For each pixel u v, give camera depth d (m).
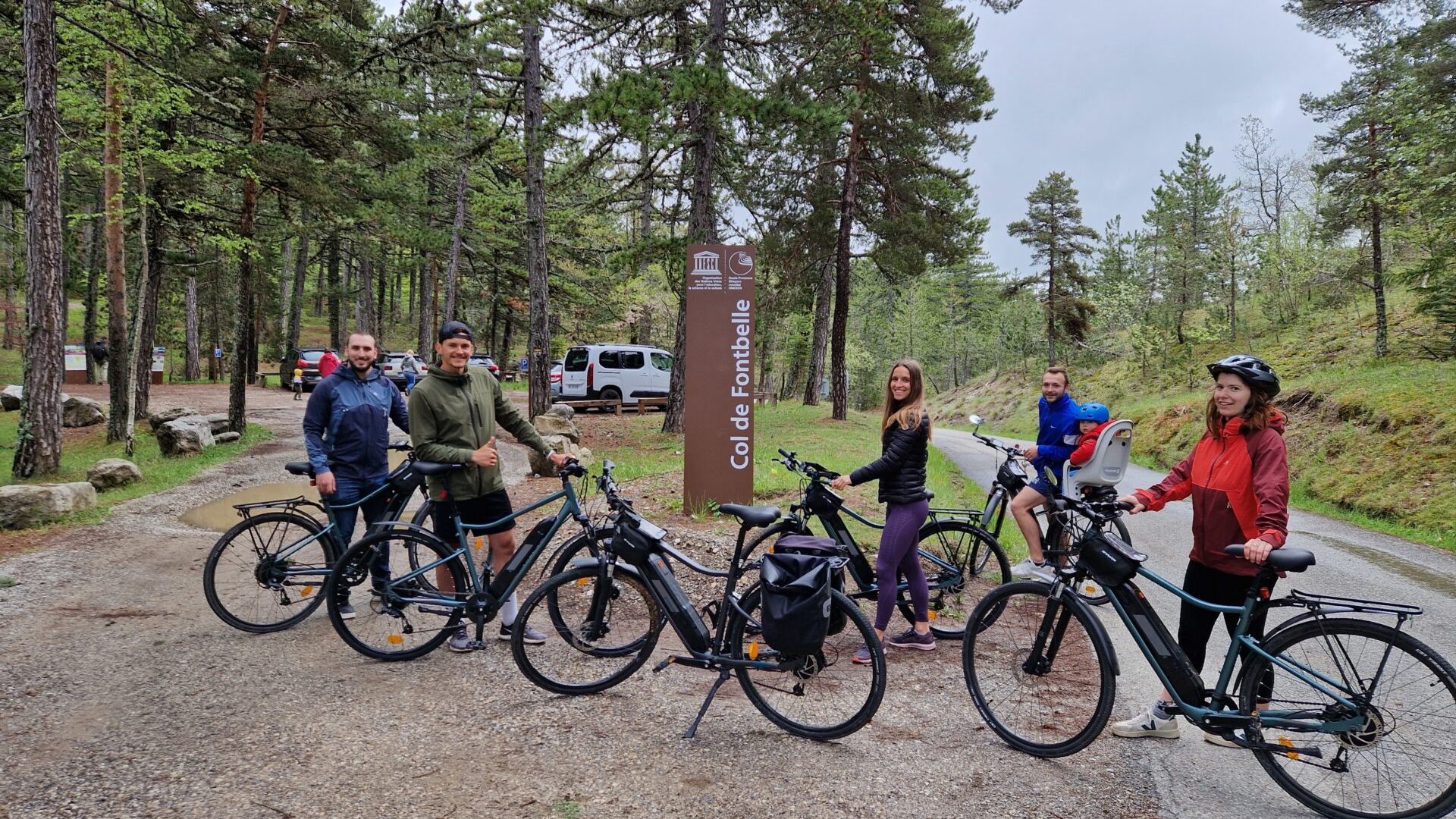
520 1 13.23
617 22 14.23
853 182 20.11
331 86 16.12
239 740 3.40
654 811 2.91
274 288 32.28
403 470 5.04
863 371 56.41
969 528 5.43
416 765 3.22
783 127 12.49
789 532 4.79
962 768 3.35
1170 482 3.68
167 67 13.53
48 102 10.38
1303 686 3.15
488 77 16.58
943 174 20.42
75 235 27.08
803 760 3.39
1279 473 3.20
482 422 4.68
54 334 10.53
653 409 23.30
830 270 25.59
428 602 4.46
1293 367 25.98
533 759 3.32
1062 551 3.80
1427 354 20.28
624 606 4.25
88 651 4.44
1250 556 3.11
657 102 11.30
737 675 3.84
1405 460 13.07
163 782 3.02
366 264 36.56
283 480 10.97
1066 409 5.79
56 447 10.59
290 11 15.28
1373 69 23.72
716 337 7.75
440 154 20.98
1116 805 3.06
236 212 17.94
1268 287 34.38
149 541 7.24
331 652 4.54
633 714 3.83
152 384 28.62
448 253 28.88
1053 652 3.69
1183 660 3.36
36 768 3.10
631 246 14.18
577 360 22.75
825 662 3.67
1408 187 16.08
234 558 4.88
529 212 17.36
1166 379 33.66
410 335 52.72
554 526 4.61
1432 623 5.95
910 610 5.11
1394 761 3.01
